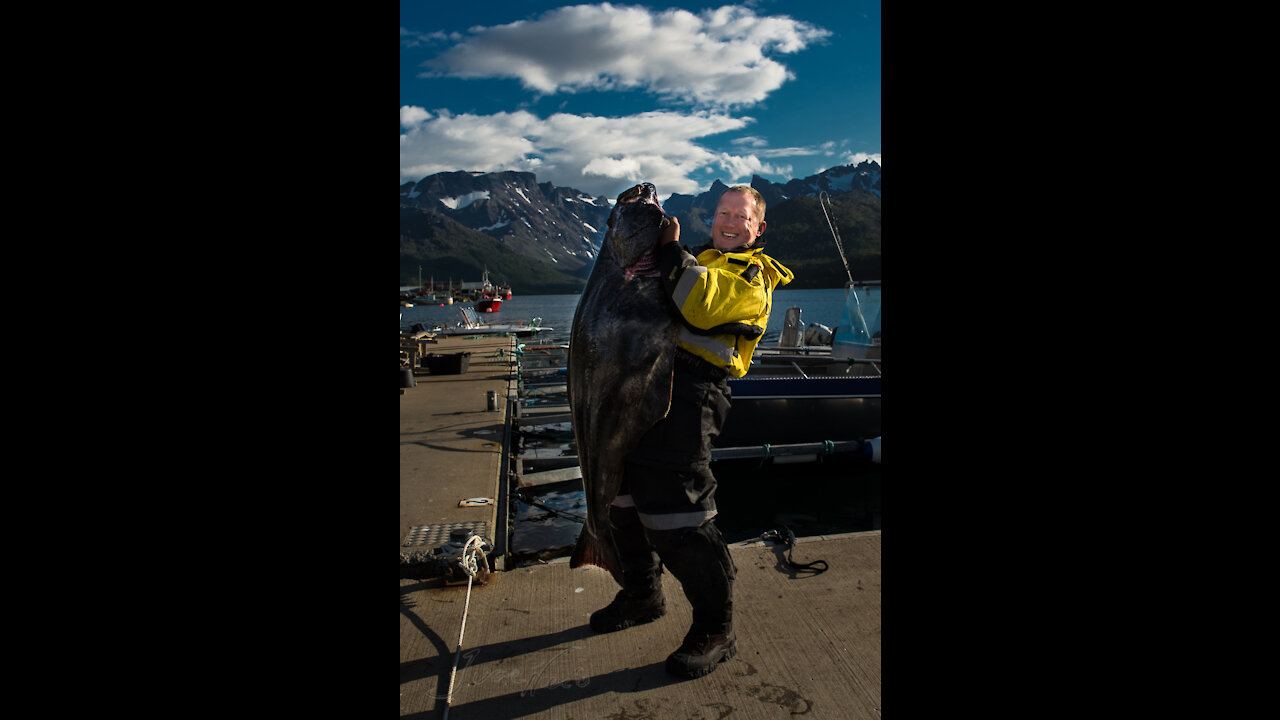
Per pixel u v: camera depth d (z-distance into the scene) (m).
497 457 6.25
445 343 19.38
